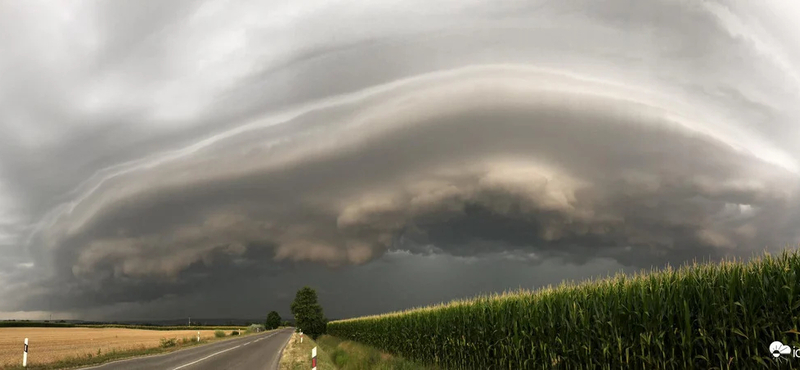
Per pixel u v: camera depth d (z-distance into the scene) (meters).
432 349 29.88
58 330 124.94
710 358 11.22
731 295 10.61
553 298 17.09
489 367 21.58
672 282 12.40
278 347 41.34
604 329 14.09
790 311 9.80
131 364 23.70
